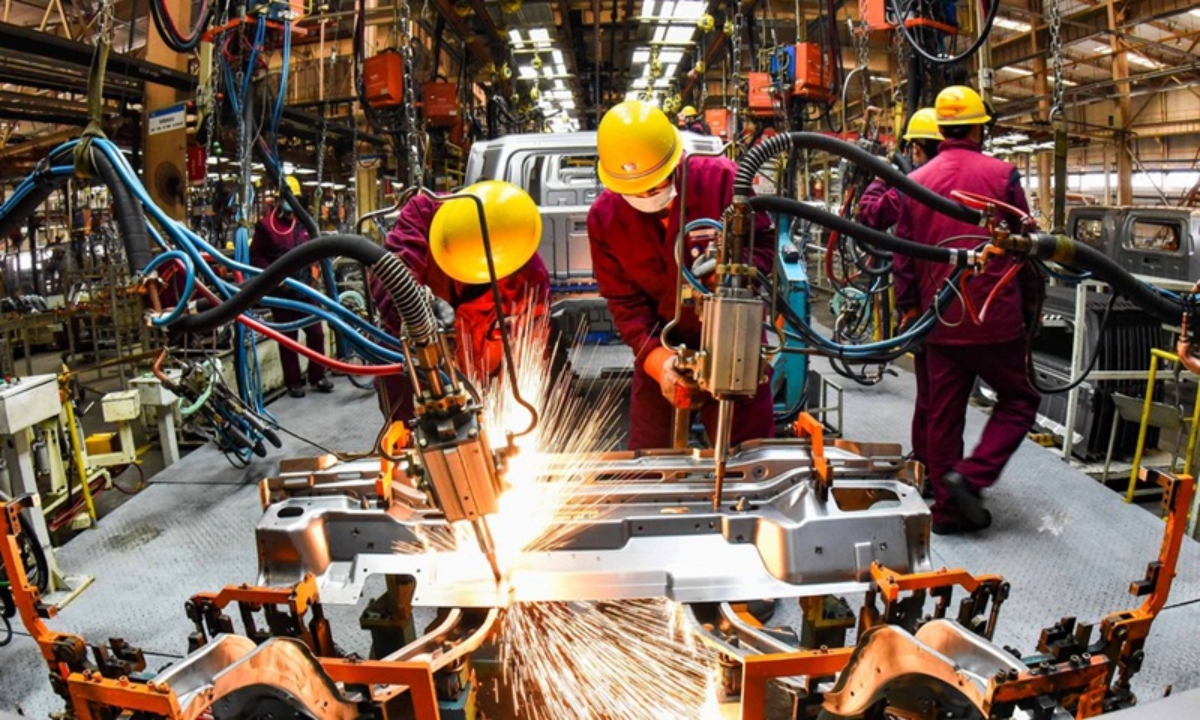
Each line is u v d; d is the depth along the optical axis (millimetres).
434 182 8359
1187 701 1289
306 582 1906
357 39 6305
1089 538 3600
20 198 2492
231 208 7395
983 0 4395
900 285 3836
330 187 10711
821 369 7004
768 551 2098
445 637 2053
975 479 3594
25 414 3707
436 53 7457
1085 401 4977
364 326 2670
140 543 3826
